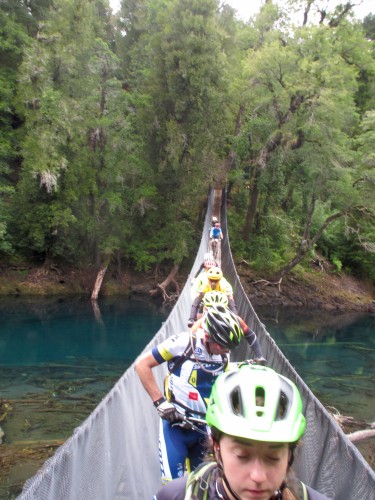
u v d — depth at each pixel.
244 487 1.33
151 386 2.73
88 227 25.09
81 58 24.94
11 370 13.78
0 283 24.33
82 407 10.79
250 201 31.30
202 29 26.22
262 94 28.08
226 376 1.54
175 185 27.58
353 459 2.83
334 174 26.72
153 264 29.03
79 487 2.52
